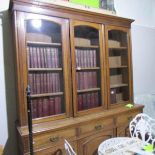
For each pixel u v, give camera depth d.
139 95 3.05
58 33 1.87
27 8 1.63
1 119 1.87
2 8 1.88
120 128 2.19
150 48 3.29
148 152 1.41
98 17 2.07
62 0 1.89
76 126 1.80
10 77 1.91
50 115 1.84
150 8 3.32
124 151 1.47
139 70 3.13
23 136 1.51
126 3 2.95
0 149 1.66
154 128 2.09
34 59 1.77
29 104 1.27
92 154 1.93
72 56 1.90
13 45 1.77
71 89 1.91
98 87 2.19
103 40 2.14
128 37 2.40
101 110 2.15
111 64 2.34
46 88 1.85
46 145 1.62
